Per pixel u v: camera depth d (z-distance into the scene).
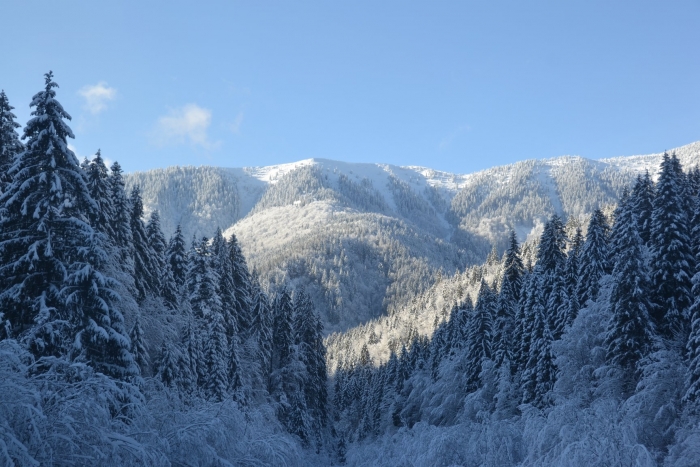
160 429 11.94
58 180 15.52
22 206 15.26
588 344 29.08
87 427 9.02
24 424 8.24
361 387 95.00
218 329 31.55
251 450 13.33
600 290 30.73
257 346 40.69
